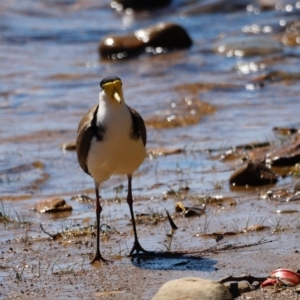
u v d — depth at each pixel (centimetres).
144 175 1410
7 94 2150
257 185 1277
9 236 1093
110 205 1236
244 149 1537
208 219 1107
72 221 1156
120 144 962
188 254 963
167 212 1081
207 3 3603
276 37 2859
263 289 818
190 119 1838
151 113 1898
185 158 1517
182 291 767
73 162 1545
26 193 1359
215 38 2959
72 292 852
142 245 1013
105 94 955
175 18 3503
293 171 1338
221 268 903
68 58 2705
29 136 1747
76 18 3556
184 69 2434
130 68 2512
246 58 2519
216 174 1380
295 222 1061
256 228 1040
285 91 2091
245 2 3534
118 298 824
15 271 932
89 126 977
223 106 1955
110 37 2734
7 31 3095
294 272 848
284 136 1591
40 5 3700
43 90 2203
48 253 1004
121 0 3791
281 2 3447
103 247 1018
